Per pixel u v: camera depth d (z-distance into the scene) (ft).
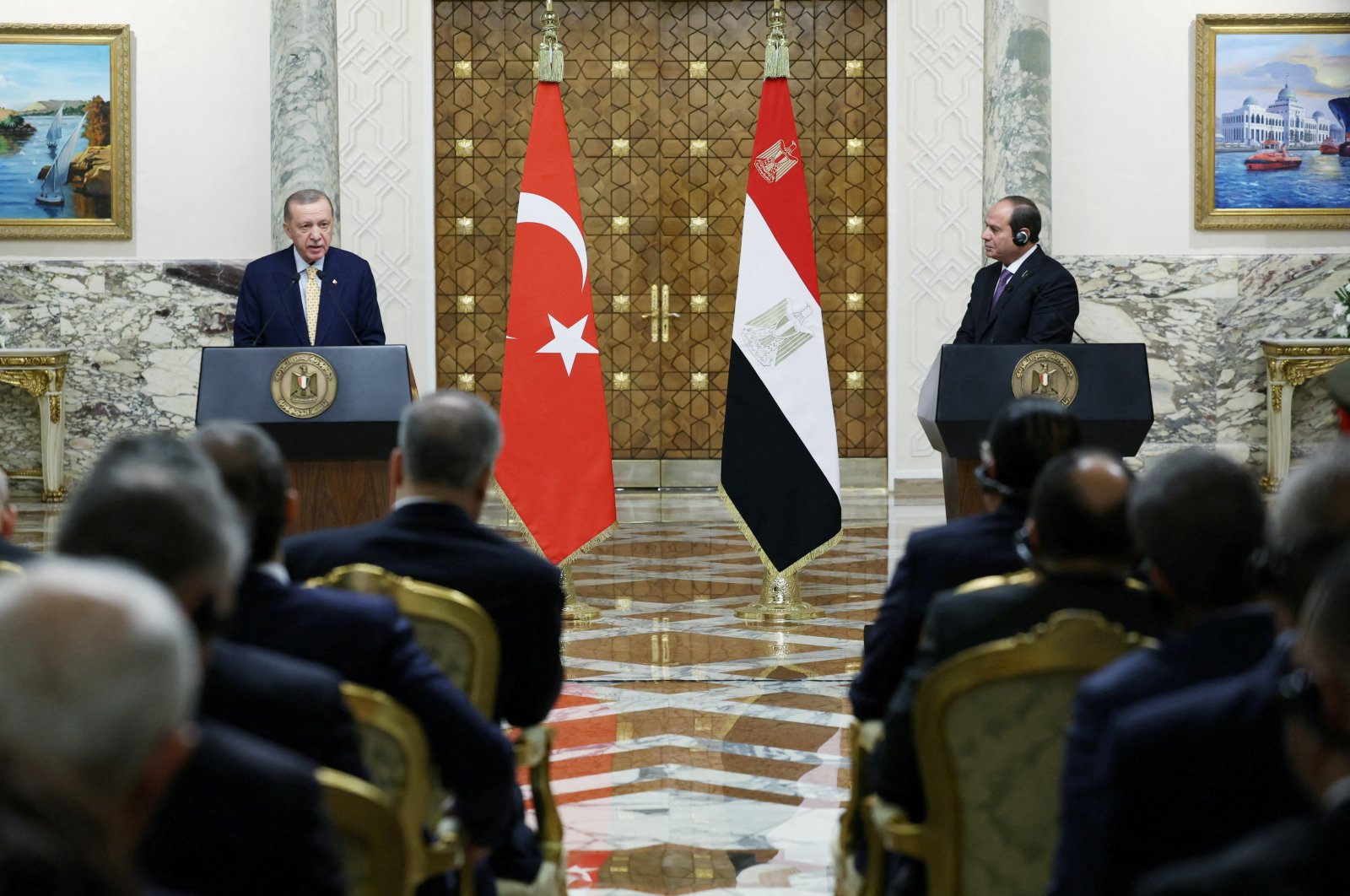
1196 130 84.79
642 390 90.22
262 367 43.83
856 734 23.02
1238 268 85.20
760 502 52.85
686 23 88.89
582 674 45.73
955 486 47.19
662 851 30.12
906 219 87.04
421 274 86.53
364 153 85.97
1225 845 11.89
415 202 86.38
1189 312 85.56
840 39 88.38
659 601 57.77
